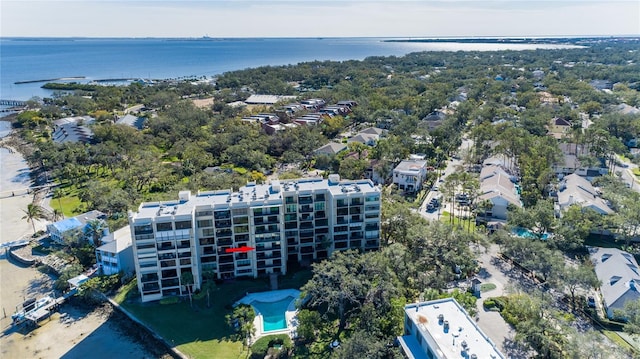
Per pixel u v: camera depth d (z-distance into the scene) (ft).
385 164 564.30
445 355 205.36
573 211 394.52
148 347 288.30
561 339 246.68
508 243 350.02
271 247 351.05
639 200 415.64
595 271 334.65
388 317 269.03
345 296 281.13
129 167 584.81
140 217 313.94
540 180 488.44
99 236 389.19
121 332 303.68
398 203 426.51
